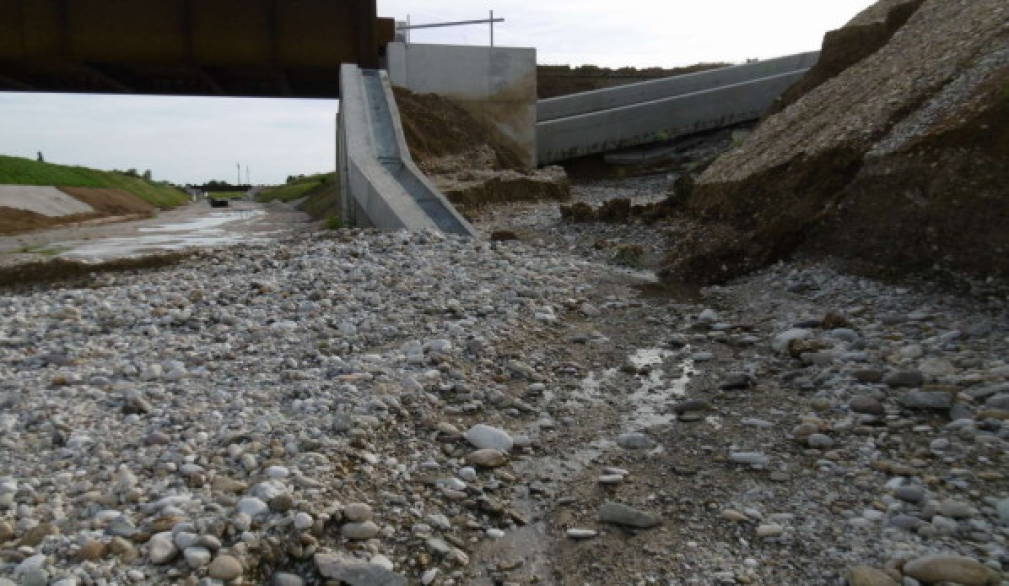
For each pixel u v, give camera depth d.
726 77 36.53
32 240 29.34
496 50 33.12
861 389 6.55
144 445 5.78
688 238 13.71
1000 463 5.14
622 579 4.39
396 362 7.92
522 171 27.66
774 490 5.26
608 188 30.41
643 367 8.02
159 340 8.95
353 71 29.98
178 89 39.06
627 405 7.09
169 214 56.12
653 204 17.92
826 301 9.56
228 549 4.34
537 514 5.18
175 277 12.91
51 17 30.08
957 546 4.33
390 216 18.02
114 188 62.72
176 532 4.46
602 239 16.23
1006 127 8.88
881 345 7.55
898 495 4.92
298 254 14.18
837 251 10.84
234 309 10.25
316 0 31.66
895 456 5.46
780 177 12.95
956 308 8.23
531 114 33.78
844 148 11.86
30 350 8.73
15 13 29.97
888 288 9.30
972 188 8.80
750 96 35.84
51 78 36.31
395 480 5.50
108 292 11.74
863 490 5.11
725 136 36.06
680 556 4.58
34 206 42.06
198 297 10.89
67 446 5.79
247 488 5.09
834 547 4.50
